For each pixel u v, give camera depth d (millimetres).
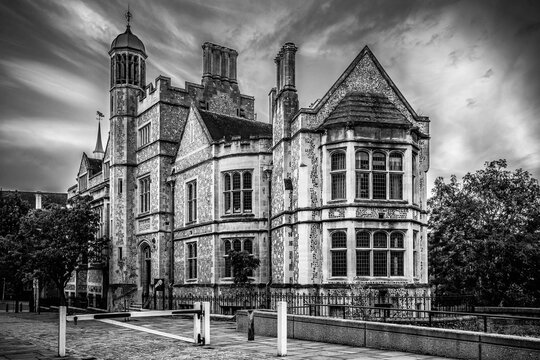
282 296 25766
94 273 47656
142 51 44594
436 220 40406
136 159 43062
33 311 46406
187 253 36500
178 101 40719
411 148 26406
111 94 44281
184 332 20688
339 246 25766
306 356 13227
